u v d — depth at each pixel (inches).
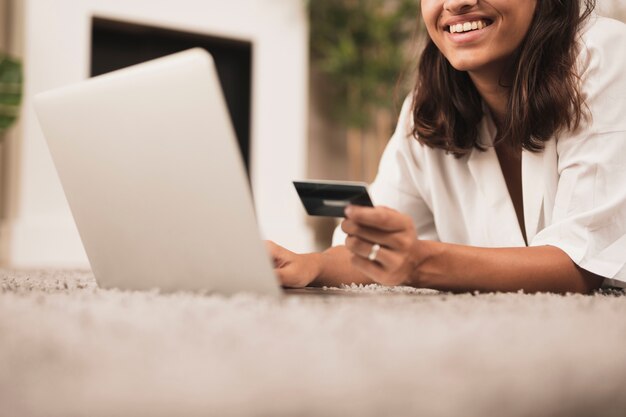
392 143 66.6
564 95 50.3
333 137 235.5
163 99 32.8
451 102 58.5
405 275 38.1
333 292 43.4
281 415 14.8
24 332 22.4
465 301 34.3
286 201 200.7
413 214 65.3
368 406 15.4
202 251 34.1
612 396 19.7
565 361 20.3
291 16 200.1
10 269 79.7
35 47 167.6
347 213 35.0
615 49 51.7
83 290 38.7
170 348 20.1
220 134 31.7
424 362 18.9
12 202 173.6
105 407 14.8
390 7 230.8
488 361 19.4
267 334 22.2
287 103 200.4
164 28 186.7
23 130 165.3
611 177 48.2
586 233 46.6
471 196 59.6
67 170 39.0
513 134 53.1
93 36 184.7
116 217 37.4
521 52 53.0
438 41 55.4
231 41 197.9
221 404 15.0
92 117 36.3
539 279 44.0
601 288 55.1
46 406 14.8
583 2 55.6
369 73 214.7
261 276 32.7
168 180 34.0
